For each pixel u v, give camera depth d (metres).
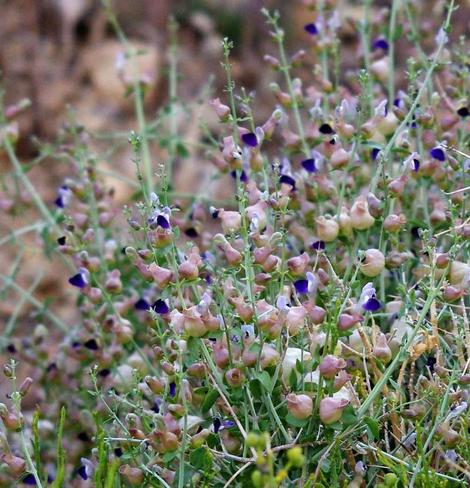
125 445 0.97
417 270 1.04
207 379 0.97
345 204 1.08
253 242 0.98
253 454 0.93
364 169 1.10
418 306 1.03
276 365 0.94
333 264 1.03
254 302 0.93
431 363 1.01
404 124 1.04
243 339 0.94
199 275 1.01
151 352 1.09
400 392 0.97
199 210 1.13
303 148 1.11
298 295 1.03
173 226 1.02
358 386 0.98
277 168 1.00
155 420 0.93
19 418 0.95
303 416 0.92
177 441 0.93
